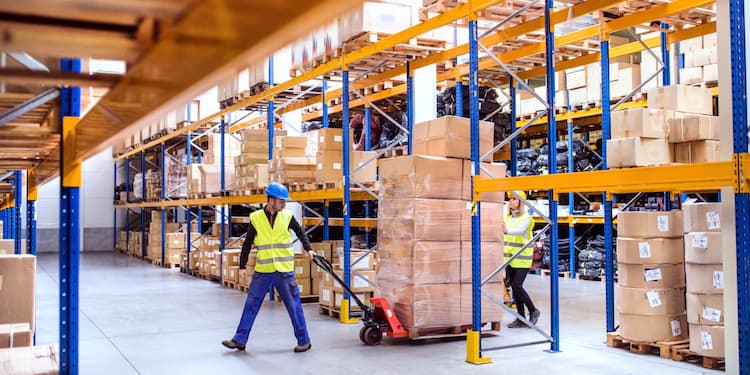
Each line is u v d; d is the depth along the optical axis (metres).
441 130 8.38
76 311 3.79
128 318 10.36
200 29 1.31
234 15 1.13
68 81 2.35
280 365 7.16
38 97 3.33
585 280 15.21
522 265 9.34
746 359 4.82
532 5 7.85
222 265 14.88
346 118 9.95
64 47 1.86
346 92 9.93
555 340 7.71
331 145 10.73
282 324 9.75
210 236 16.91
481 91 11.47
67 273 3.75
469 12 7.29
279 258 7.81
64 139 3.45
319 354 7.69
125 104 2.11
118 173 27.78
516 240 9.38
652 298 7.39
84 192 27.19
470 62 7.29
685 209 7.00
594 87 13.70
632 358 7.35
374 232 15.72
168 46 1.56
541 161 14.82
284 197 7.81
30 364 3.92
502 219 8.72
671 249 7.43
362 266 10.34
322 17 1.02
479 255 7.23
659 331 7.38
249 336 8.82
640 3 7.62
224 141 15.78
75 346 3.79
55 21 1.66
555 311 7.71
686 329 7.55
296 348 7.81
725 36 5.08
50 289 14.39
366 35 9.21
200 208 18.28
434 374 6.69
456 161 8.33
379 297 8.64
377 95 11.96
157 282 15.58
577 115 14.16
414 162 8.05
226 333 9.09
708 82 11.41
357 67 10.50
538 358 7.37
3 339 4.38
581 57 10.12
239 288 14.07
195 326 9.64
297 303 7.88
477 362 7.13
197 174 16.98
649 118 7.12
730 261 5.14
